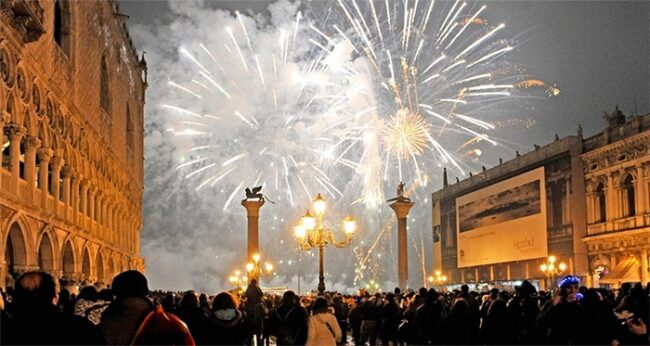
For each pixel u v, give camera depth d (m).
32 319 6.47
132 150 62.06
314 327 14.62
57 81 32.97
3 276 24.48
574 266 59.47
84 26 38.94
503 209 71.25
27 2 27.02
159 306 8.18
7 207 24.80
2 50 24.73
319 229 27.52
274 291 68.12
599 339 11.75
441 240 87.88
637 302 14.04
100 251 43.97
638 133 53.00
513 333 14.49
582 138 60.97
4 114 24.73
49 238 31.11
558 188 62.25
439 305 16.45
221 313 11.43
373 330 26.03
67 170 35.19
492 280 73.88
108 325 7.89
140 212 69.06
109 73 48.41
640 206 53.22
